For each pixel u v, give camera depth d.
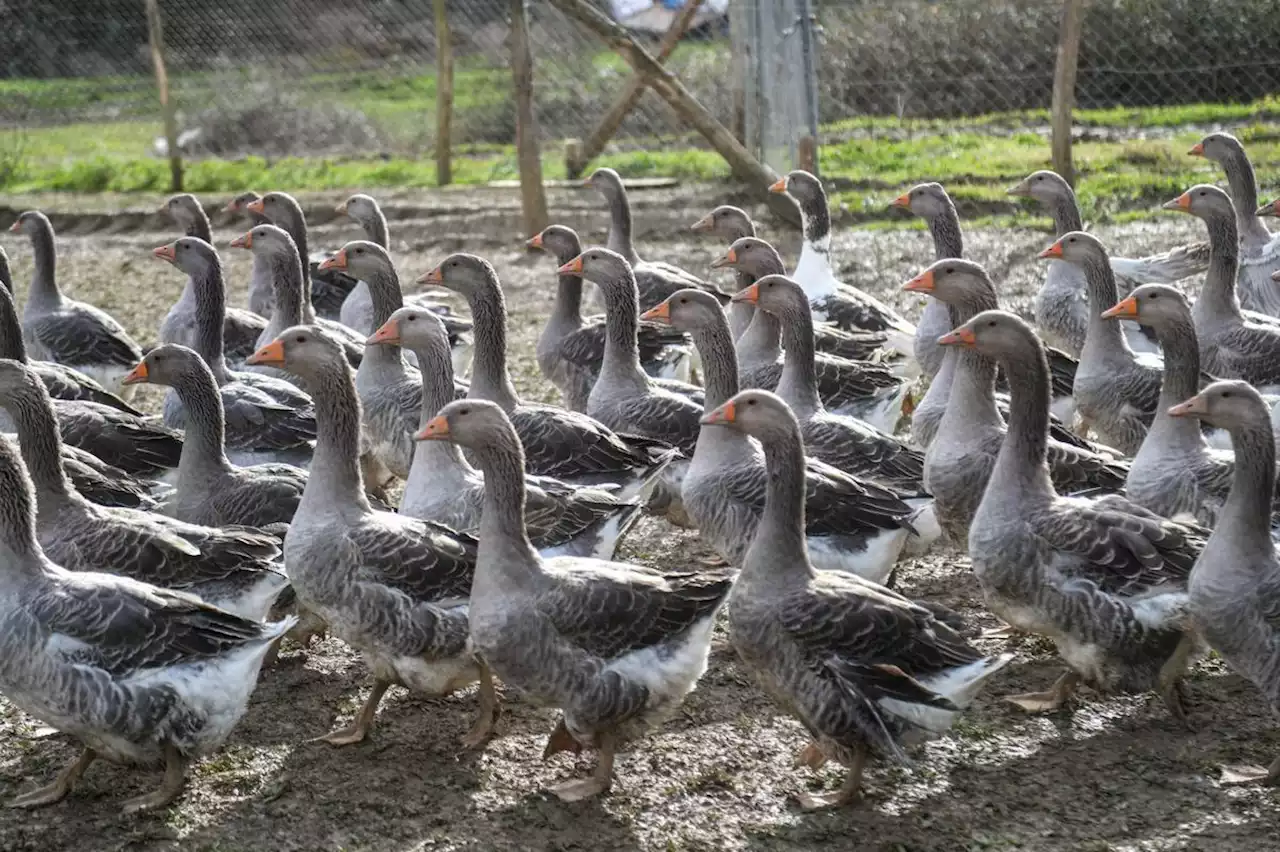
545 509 4.31
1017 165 9.28
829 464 4.67
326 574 3.93
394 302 5.26
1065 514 3.99
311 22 12.96
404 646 3.95
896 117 10.72
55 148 12.21
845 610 3.70
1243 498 3.79
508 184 10.34
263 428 4.99
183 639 3.67
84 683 3.62
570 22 11.95
